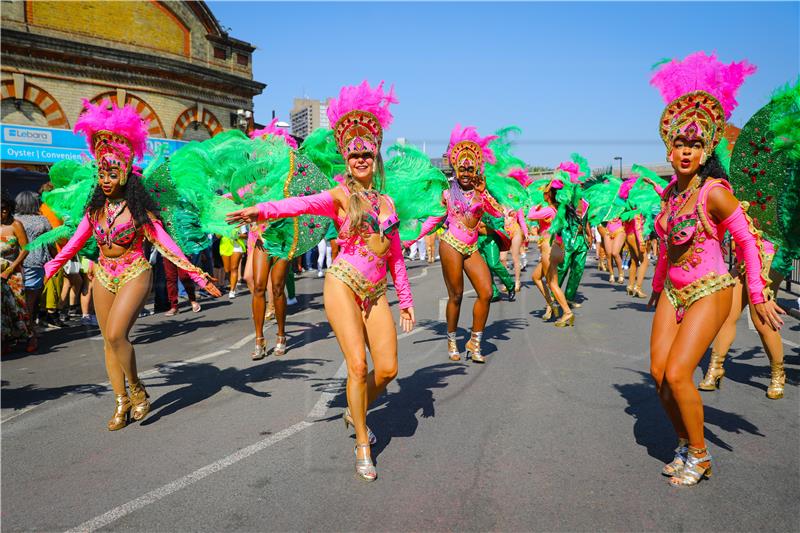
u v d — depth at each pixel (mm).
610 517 3014
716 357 5145
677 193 3570
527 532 2879
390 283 14078
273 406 4906
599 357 6406
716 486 3344
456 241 6129
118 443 4164
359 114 3756
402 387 5387
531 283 13984
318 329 8516
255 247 6551
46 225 8211
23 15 17188
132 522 3037
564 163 8352
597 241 17125
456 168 6211
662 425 4301
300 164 4578
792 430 4207
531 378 5586
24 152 13570
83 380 5977
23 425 4605
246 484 3449
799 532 2852
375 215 3717
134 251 4492
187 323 9383
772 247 4375
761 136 4195
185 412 4816
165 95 20719
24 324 7254
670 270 3555
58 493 3387
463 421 4441
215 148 4984
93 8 18734
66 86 18156
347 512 3098
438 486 3379
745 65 3420
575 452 3830
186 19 21344
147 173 4770
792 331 7871
